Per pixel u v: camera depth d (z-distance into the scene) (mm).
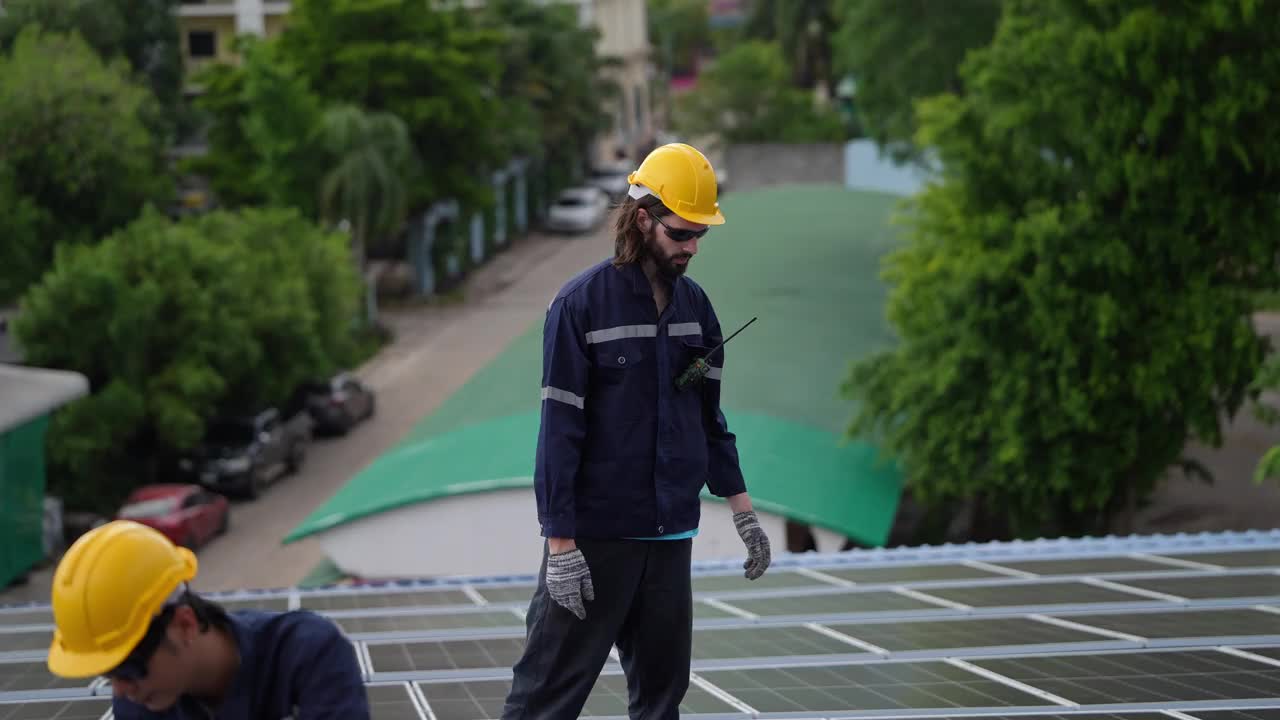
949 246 24328
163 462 33312
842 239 42625
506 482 21766
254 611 3396
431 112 55188
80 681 7207
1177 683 6332
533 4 74375
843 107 95312
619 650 4801
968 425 24000
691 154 4402
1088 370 23516
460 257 63562
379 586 11930
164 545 3168
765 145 70938
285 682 3260
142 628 3057
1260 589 9344
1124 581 9852
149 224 33000
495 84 65500
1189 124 22641
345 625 9047
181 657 3131
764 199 52406
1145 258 23672
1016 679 6449
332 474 35719
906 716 5695
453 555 22547
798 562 12047
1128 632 7699
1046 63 23438
